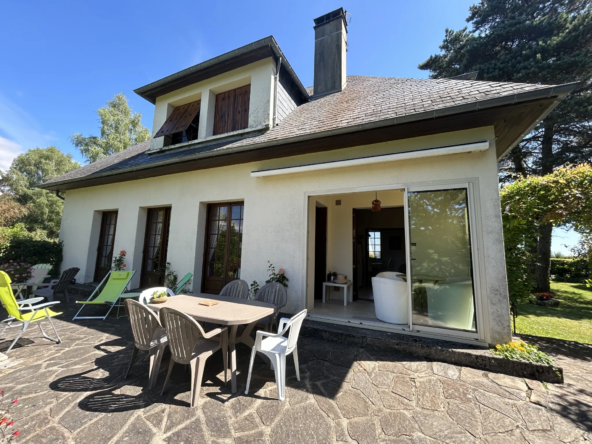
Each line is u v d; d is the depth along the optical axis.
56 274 8.60
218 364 3.37
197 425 2.18
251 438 2.05
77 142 21.62
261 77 6.53
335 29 7.94
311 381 2.92
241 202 6.34
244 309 3.30
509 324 3.46
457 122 3.87
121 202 7.85
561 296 10.38
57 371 3.05
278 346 2.86
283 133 5.41
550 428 2.19
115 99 22.47
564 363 3.62
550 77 10.45
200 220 6.54
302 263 5.04
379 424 2.23
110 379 2.89
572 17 10.70
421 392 2.71
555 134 11.40
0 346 3.78
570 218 4.67
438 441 2.05
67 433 2.04
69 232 8.94
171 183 7.01
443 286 3.89
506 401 2.56
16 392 2.58
